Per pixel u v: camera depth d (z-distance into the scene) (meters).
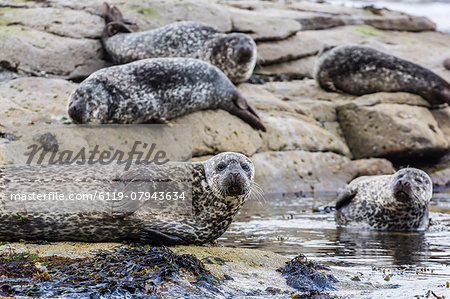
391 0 139.38
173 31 62.38
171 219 27.80
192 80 52.84
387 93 65.31
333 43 79.12
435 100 65.69
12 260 23.05
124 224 27.30
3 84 54.12
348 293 22.56
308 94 67.50
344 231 36.50
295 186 55.19
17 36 59.34
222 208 28.39
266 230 35.84
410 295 22.31
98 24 64.31
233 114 55.84
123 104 49.50
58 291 20.50
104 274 21.80
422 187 37.16
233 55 61.31
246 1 85.88
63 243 26.88
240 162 28.67
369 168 59.50
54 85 54.56
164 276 21.88
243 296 21.58
